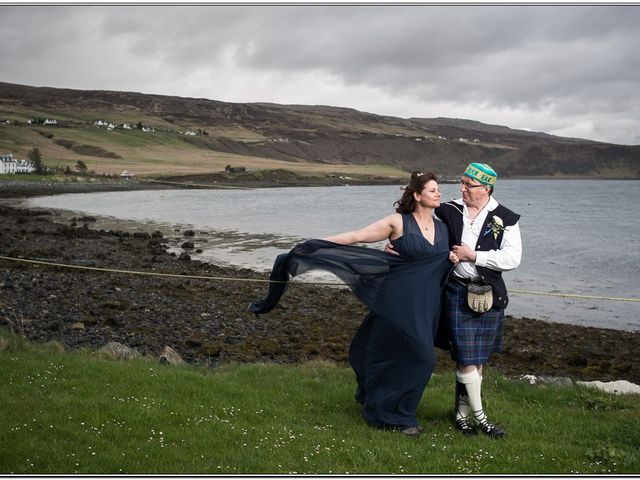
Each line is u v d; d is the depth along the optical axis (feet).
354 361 22.80
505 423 22.77
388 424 21.13
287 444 19.43
